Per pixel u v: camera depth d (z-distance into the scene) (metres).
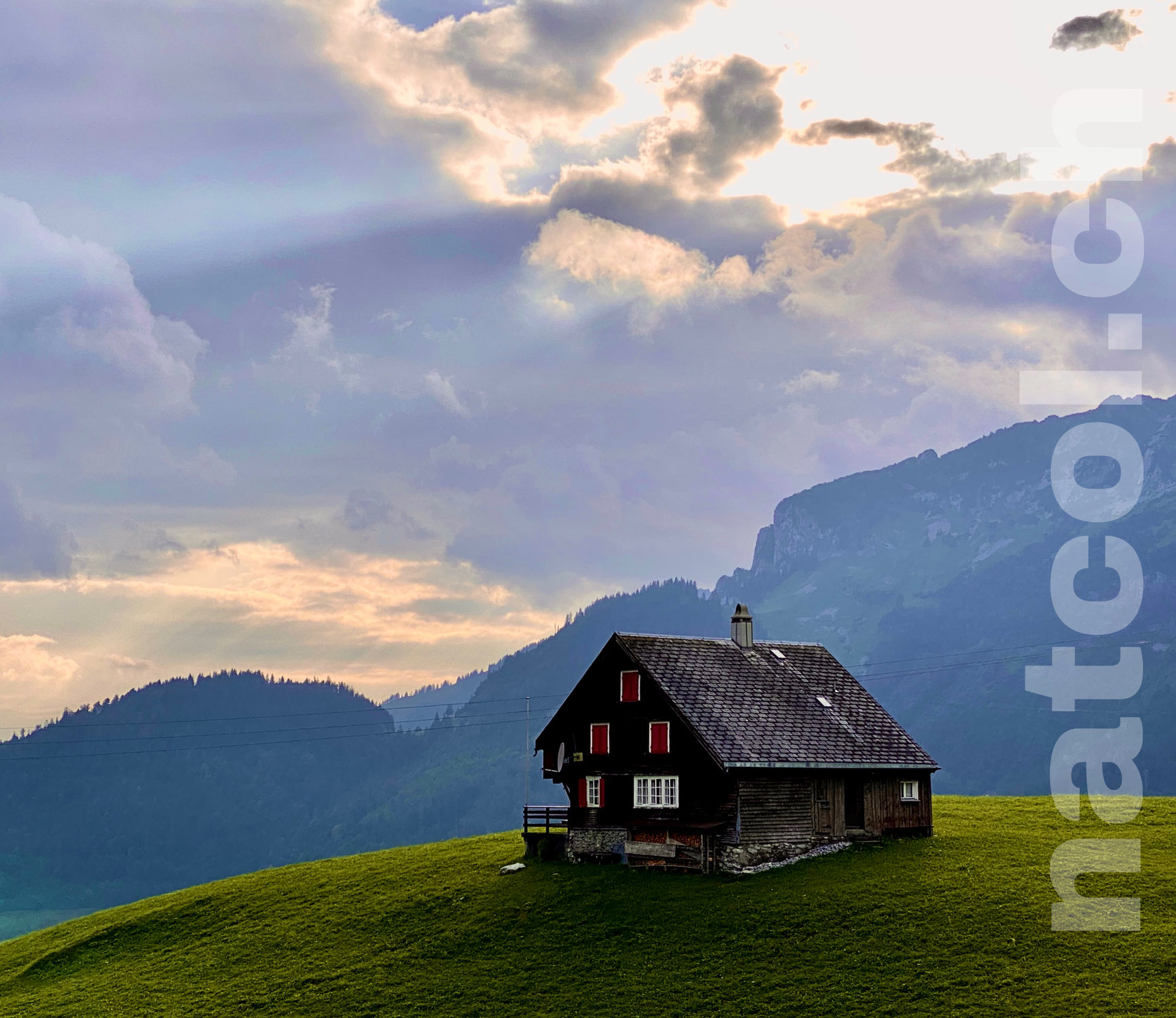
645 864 70.25
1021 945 55.84
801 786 70.69
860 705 79.00
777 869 68.12
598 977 57.88
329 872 81.75
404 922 68.50
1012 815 85.38
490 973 60.06
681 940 60.25
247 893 79.50
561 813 75.31
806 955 57.12
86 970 71.19
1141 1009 48.94
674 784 70.12
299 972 63.91
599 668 74.50
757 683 76.19
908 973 54.38
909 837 74.88
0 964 76.81
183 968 67.69
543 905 66.75
